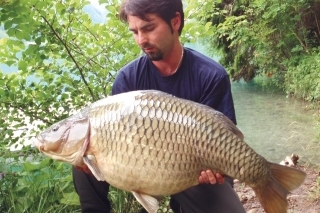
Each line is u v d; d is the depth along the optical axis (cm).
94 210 228
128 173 172
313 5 896
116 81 234
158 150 170
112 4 318
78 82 321
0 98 300
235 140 174
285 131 575
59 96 320
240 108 758
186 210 222
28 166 285
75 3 307
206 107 179
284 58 944
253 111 725
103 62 326
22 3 267
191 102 177
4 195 279
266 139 541
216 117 175
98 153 175
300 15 891
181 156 172
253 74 1083
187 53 223
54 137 181
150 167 171
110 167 174
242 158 174
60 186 286
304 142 517
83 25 324
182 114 172
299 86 817
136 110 171
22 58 297
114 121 172
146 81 226
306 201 337
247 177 177
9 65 304
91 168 175
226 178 222
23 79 307
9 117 306
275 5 879
